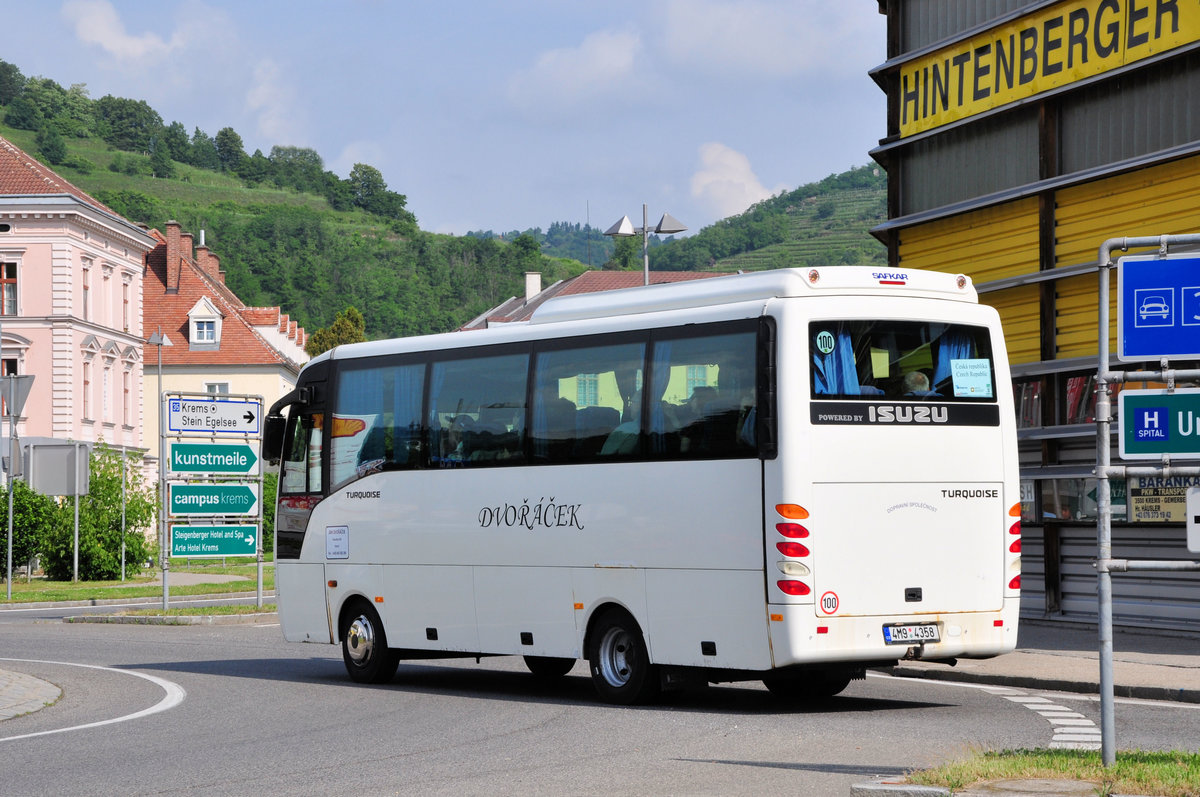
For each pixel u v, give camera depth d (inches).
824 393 521.0
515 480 616.4
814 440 517.3
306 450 727.7
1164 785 324.2
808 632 511.5
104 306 2748.5
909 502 529.7
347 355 710.5
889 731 480.4
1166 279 352.2
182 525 1195.3
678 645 546.9
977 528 541.3
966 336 547.5
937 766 376.5
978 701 575.2
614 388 578.9
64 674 729.6
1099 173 816.9
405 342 679.7
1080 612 852.6
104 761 448.1
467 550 636.1
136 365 2901.1
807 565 512.7
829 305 526.0
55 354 2556.6
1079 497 852.6
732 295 544.1
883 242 1005.8
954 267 946.1
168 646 922.7
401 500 670.5
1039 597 879.7
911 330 537.6
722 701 584.4
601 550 577.0
